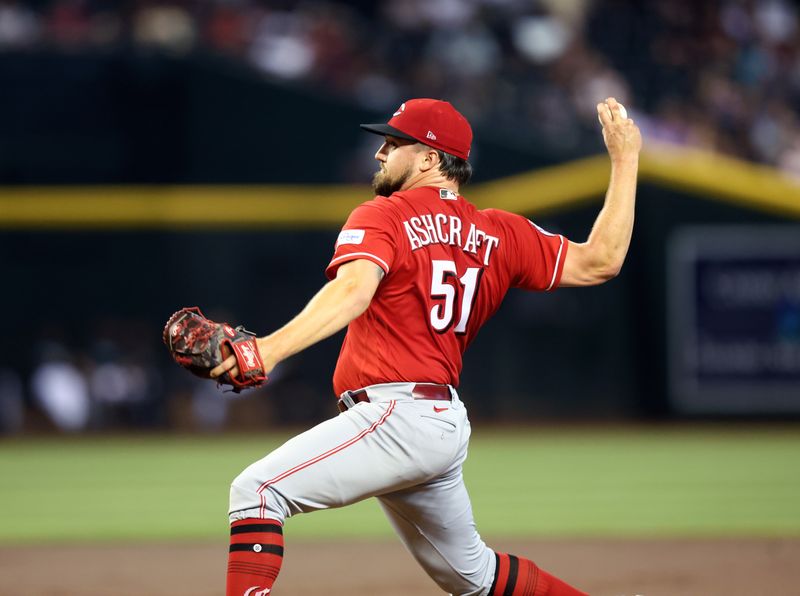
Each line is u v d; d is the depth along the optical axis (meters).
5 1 63.91
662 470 38.06
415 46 66.31
